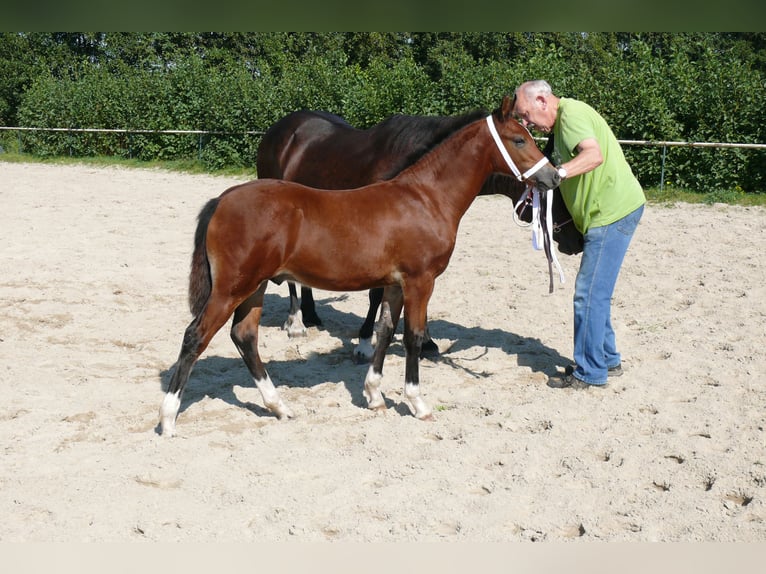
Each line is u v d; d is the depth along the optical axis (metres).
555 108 4.85
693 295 7.30
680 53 14.74
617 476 3.85
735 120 13.56
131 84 21.59
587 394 4.98
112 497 3.62
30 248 9.62
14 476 3.80
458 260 9.09
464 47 26.44
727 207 12.17
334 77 18.20
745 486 3.70
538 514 3.50
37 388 5.04
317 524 3.45
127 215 12.30
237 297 4.17
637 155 14.03
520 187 5.48
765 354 5.59
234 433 4.42
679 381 5.16
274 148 6.70
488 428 4.50
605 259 4.91
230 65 21.48
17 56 32.09
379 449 4.18
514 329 6.52
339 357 5.87
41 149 23.08
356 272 4.35
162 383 5.23
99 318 6.80
